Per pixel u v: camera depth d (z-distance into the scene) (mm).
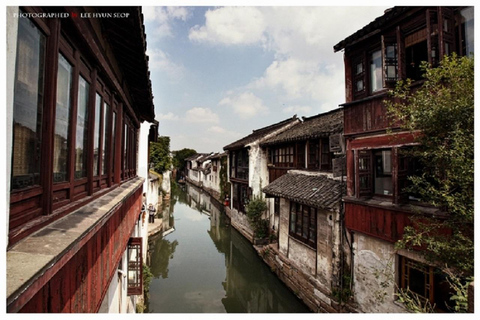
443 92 3775
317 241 9219
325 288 8539
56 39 2398
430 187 3965
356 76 7391
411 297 5828
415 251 5625
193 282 12859
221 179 27625
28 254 1596
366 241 7047
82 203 3088
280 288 11219
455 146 3443
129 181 7215
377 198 6734
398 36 5926
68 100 2848
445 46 5113
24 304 1342
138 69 5945
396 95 4793
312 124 15758
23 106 1996
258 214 15555
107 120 4750
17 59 1900
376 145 6574
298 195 10062
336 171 8773
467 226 3844
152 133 16031
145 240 13023
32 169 2145
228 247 17734
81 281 2473
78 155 3266
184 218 25828
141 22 4047
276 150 16219
